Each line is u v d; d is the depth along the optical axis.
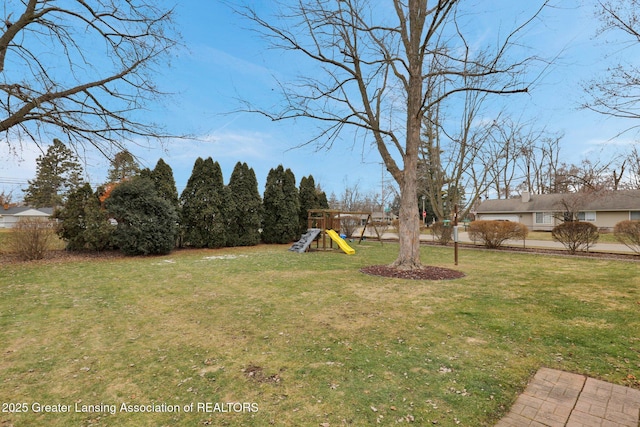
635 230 11.15
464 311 4.73
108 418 2.29
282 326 4.16
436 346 3.48
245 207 16.48
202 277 7.57
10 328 4.12
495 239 14.28
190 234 14.77
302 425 2.18
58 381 2.81
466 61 7.20
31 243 10.27
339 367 3.02
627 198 25.73
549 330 3.92
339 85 8.34
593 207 26.91
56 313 4.77
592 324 4.12
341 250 14.16
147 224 11.91
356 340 3.67
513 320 4.30
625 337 3.66
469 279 7.21
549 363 3.06
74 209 11.91
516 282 6.84
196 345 3.59
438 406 2.39
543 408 2.35
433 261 10.47
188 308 5.02
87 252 12.15
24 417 2.30
